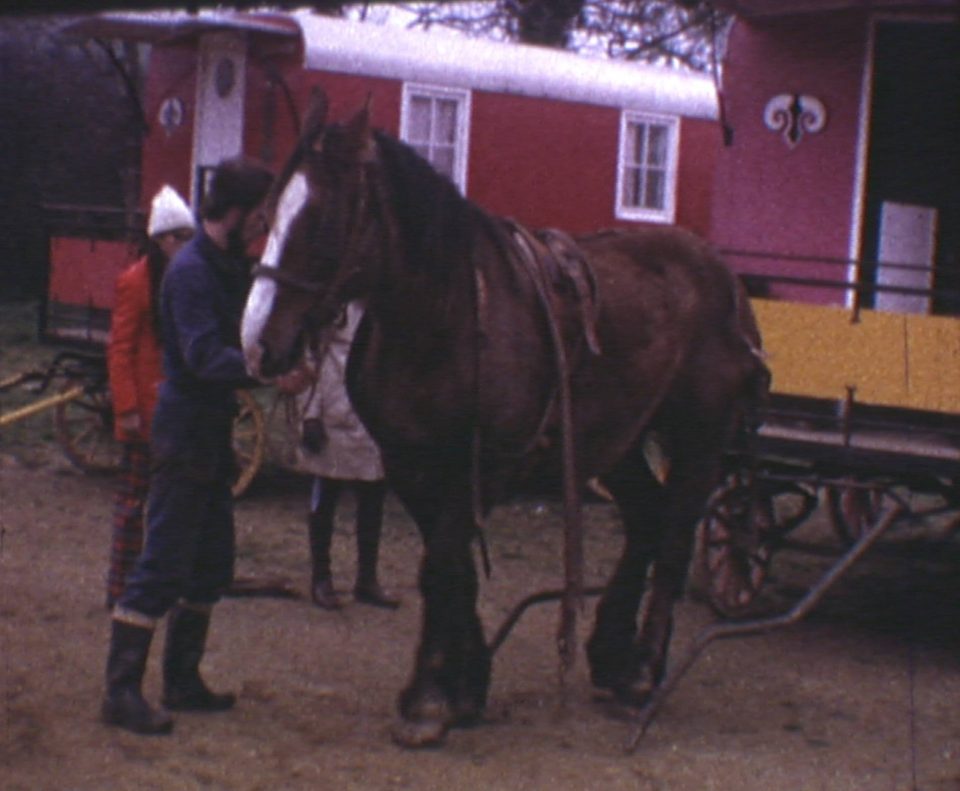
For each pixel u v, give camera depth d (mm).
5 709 5711
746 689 6562
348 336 7246
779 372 7152
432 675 5516
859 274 8570
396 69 13180
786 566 9297
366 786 5059
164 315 5430
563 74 14477
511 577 8539
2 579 7848
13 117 22109
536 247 5578
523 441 5402
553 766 5344
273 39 12867
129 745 5359
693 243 6328
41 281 11500
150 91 14180
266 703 5945
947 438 7250
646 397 5906
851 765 5547
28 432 12352
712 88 15898
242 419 10781
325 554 7574
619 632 6180
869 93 8453
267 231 5066
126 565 7102
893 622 7977
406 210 5086
